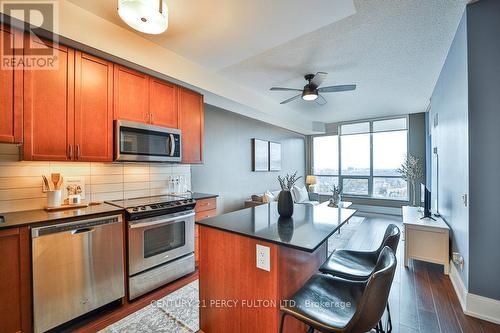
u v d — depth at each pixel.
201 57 2.74
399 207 6.07
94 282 1.95
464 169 2.16
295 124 5.76
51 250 1.72
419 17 2.12
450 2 1.95
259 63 3.04
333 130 7.20
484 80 1.94
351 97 4.52
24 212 1.95
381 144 6.41
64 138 1.99
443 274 2.79
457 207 2.47
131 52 2.26
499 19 1.88
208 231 1.69
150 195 2.96
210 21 2.04
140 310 2.06
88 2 1.86
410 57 2.89
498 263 1.90
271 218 1.86
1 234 1.53
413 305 2.17
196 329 1.82
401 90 4.12
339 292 1.36
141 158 2.47
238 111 4.32
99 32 2.05
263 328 1.38
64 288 1.79
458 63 2.32
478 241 1.98
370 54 2.81
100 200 2.49
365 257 1.85
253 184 5.37
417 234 2.91
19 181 2.00
